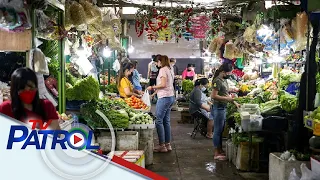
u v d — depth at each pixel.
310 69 4.55
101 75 9.55
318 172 3.47
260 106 6.39
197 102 8.36
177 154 6.81
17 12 3.05
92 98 5.23
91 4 4.92
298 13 5.20
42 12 3.73
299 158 4.36
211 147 7.47
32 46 3.50
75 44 5.93
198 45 17.14
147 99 7.28
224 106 6.38
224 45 8.33
